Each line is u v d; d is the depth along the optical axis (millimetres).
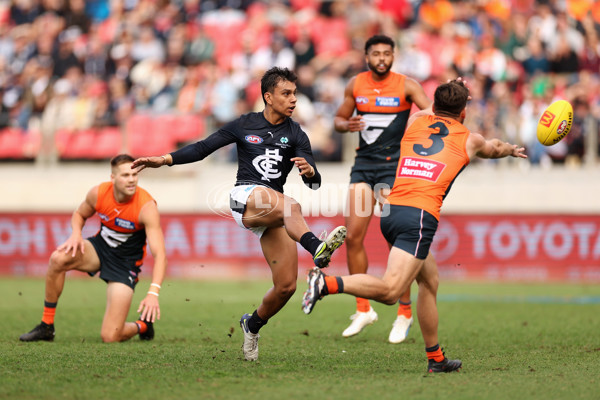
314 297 15789
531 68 57625
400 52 59406
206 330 27375
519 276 50219
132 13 66375
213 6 66750
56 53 64062
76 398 14750
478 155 18891
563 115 20516
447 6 60625
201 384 16203
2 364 18781
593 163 53594
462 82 19219
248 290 43781
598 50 58469
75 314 32188
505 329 27969
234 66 61625
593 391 15547
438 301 38594
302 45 60938
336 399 14656
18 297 39500
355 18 62094
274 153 19297
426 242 17281
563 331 27406
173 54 63438
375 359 20438
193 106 58875
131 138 57188
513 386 16062
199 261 52156
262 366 18891
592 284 48688
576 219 49844
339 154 54531
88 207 24391
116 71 62750
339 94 56844
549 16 59000
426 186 17703
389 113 25844
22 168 58719
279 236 19047
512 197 54062
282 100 19000
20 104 60781
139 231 24344
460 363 18391
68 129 58500
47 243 53125
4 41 66438
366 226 25531
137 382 16391
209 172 55938
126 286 24156
